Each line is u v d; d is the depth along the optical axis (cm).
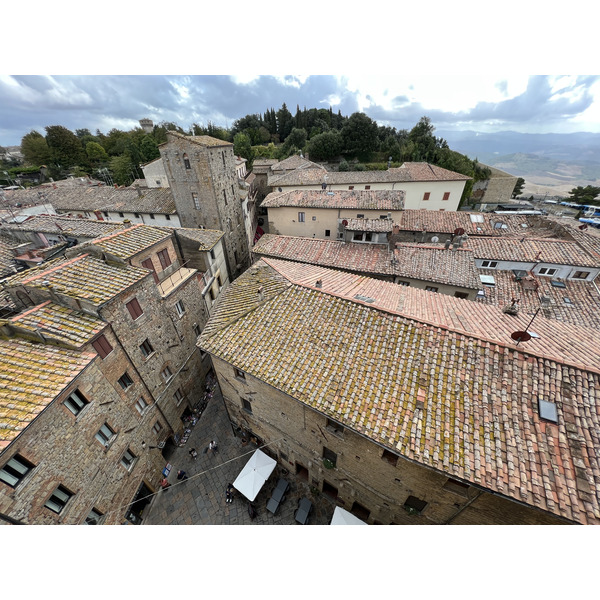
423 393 1052
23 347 1234
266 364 1274
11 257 2225
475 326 1259
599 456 844
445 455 913
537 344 1141
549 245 2784
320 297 1455
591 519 762
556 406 935
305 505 1633
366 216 3434
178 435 2036
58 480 1134
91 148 9944
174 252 2134
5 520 950
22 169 8475
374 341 1233
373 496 1384
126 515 1564
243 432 1991
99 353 1374
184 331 2161
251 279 1830
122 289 1483
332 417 1070
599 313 2364
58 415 1133
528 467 855
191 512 1714
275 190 5125
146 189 4619
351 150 7994
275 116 12281
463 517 1118
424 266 2409
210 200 3438
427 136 7694
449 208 5066
